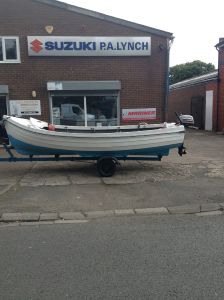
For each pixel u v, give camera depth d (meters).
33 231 5.57
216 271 4.15
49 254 4.68
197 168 10.14
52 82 14.03
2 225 5.90
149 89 14.57
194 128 25.58
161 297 3.61
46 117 14.33
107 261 4.45
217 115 22.03
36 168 10.18
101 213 6.39
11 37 13.87
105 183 8.42
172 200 7.10
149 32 14.26
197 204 6.82
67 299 3.59
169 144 9.52
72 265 4.34
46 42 13.92
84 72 14.24
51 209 6.57
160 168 10.16
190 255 4.60
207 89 23.58
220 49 21.41
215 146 14.98
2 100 14.21
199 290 3.74
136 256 4.59
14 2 13.74
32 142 9.19
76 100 14.41
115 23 14.10
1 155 12.10
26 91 14.13
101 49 14.15
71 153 9.25
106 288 3.79
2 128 9.62
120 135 9.09
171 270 4.18
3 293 3.72
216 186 8.12
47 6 13.84
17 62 13.98
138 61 14.40
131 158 9.48
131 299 3.58
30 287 3.83
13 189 7.88
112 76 14.38
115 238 5.23
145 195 7.44
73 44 14.03
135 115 14.65
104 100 14.54
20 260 4.50
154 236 5.29
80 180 8.72
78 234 5.41
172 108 32.34
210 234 5.36
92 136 9.02
